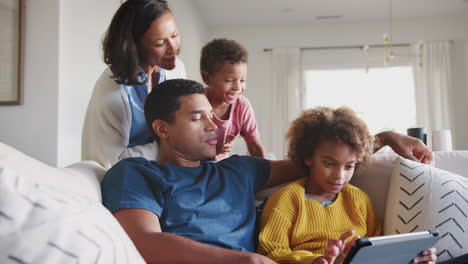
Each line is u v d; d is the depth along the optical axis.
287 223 1.23
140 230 0.98
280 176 1.39
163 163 1.23
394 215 1.29
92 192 1.02
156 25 1.43
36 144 2.90
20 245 0.64
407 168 1.32
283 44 7.01
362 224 1.29
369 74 6.81
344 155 1.22
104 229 0.76
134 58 1.43
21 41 2.90
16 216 0.66
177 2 4.84
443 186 1.27
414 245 0.96
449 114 6.50
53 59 2.90
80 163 1.22
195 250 0.93
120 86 1.48
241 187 1.26
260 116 6.96
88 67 3.24
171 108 1.21
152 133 1.34
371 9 6.32
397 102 6.72
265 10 6.37
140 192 1.06
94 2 3.32
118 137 1.46
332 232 1.24
